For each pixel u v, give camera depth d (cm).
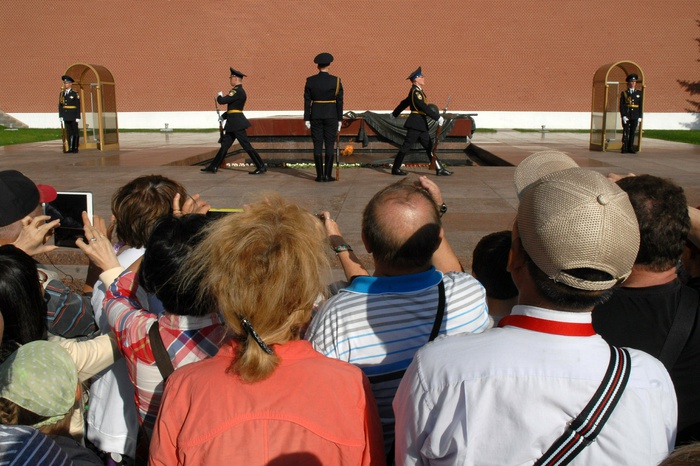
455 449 152
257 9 2753
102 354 234
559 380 151
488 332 165
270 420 169
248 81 2794
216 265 179
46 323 254
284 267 174
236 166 1536
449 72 2781
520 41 2766
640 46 2748
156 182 314
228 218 187
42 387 193
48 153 1562
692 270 266
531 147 1800
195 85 2798
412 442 162
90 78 1725
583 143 2008
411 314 220
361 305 221
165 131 2662
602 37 2752
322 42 2767
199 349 213
